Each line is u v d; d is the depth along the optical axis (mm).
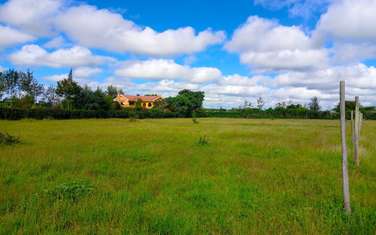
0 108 40219
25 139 16734
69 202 5711
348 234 4562
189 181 7637
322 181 7754
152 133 22594
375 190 6867
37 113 45875
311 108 85625
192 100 94375
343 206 5656
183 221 4848
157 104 92625
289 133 24906
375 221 4941
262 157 11914
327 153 12625
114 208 5418
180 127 32562
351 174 8672
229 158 11312
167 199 6105
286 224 4898
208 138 19359
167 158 11242
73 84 62812
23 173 8188
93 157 10984
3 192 6285
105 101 65562
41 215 5020
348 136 21250
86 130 24500
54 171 8633
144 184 7246
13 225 4656
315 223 4914
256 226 4805
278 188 7016
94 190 6539
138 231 4527
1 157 10414
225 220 5016
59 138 17594
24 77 60844
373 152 13000
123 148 13617
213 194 6449
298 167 9672
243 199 6191
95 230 4574
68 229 4598
